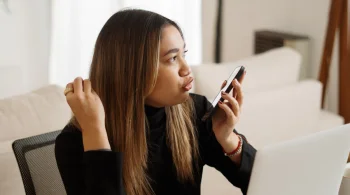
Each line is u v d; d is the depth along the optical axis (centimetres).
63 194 146
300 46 361
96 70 127
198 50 455
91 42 418
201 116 150
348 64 325
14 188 162
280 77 266
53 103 188
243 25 431
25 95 189
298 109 265
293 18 385
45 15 400
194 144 144
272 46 378
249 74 257
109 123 128
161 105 130
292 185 111
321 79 335
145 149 129
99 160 115
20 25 389
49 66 411
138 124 127
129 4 421
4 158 161
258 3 413
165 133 138
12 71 308
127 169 129
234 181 144
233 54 448
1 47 384
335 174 118
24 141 141
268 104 251
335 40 342
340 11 320
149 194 134
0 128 172
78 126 129
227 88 137
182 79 126
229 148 140
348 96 326
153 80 123
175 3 436
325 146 111
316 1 360
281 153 104
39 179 141
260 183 105
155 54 121
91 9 411
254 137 251
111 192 114
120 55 123
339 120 301
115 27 125
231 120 134
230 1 438
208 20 453
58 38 405
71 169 127
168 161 139
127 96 125
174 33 124
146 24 123
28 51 398
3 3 376
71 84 120
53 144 147
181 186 140
